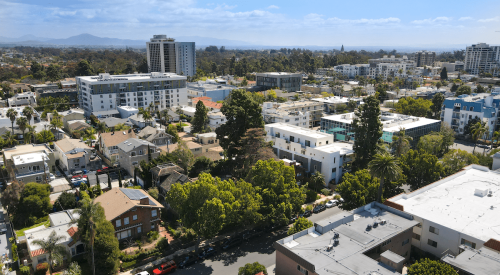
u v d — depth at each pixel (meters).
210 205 50.88
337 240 44.50
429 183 68.38
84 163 92.06
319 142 90.12
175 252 56.44
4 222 66.62
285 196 58.44
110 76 169.50
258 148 77.88
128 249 56.19
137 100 161.62
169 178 75.75
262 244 59.00
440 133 105.69
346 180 62.25
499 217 50.09
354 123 85.12
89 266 51.75
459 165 77.31
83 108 165.25
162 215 69.50
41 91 181.38
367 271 38.47
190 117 153.62
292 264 42.31
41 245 47.84
